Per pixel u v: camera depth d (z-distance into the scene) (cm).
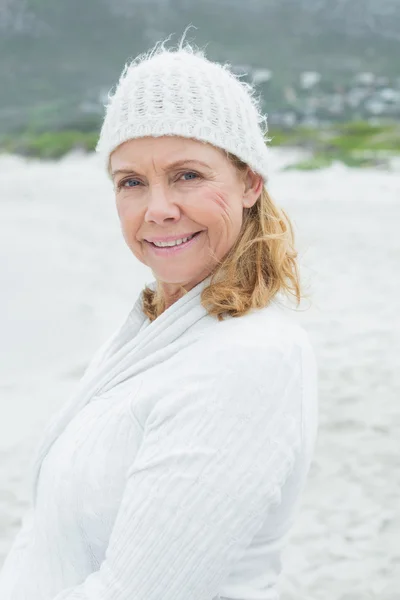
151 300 174
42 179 3244
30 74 12519
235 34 14962
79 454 141
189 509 124
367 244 1428
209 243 147
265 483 127
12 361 725
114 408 142
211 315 145
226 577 134
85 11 15625
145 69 143
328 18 15588
